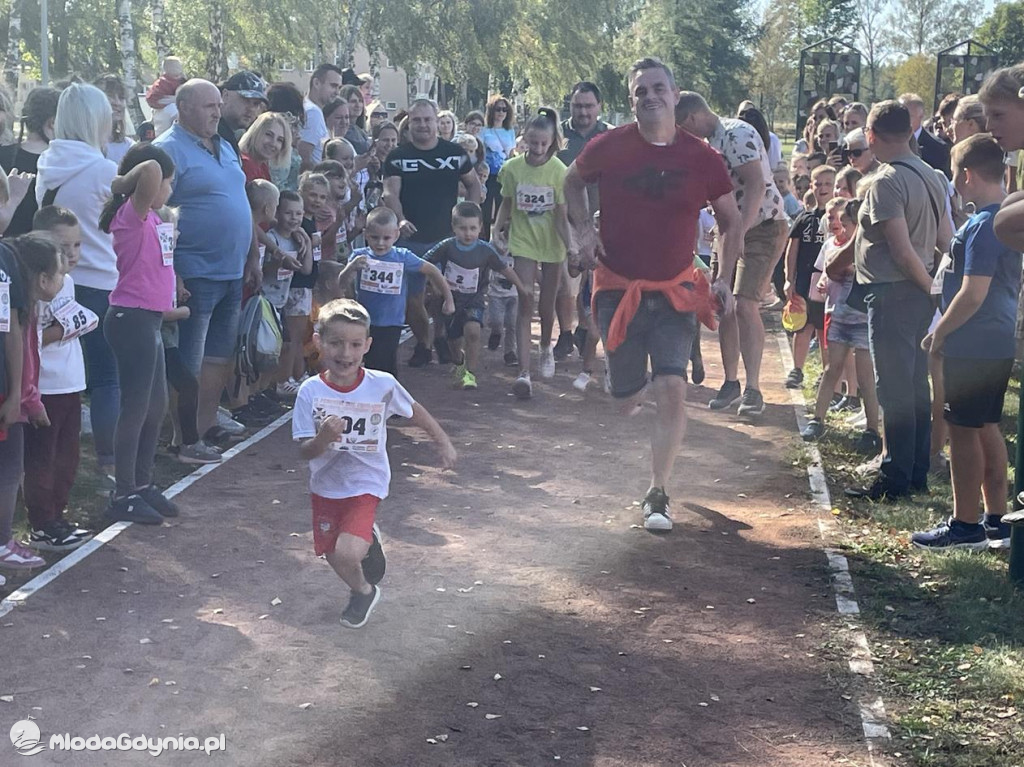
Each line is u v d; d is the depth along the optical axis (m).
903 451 7.25
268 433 8.59
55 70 41.88
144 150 6.50
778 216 9.31
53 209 6.14
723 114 65.25
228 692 4.57
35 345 5.68
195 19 37.59
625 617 5.39
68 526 6.23
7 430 5.67
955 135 8.27
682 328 6.79
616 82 54.34
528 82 49.66
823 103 17.03
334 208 10.52
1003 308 6.09
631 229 6.69
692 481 7.68
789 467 8.05
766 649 5.08
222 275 7.70
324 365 5.22
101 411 7.26
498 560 6.11
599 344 13.03
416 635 5.14
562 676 4.77
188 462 7.73
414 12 38.97
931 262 7.23
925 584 5.89
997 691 4.72
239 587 5.65
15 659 4.81
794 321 10.46
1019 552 5.76
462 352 10.87
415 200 10.82
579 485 7.51
